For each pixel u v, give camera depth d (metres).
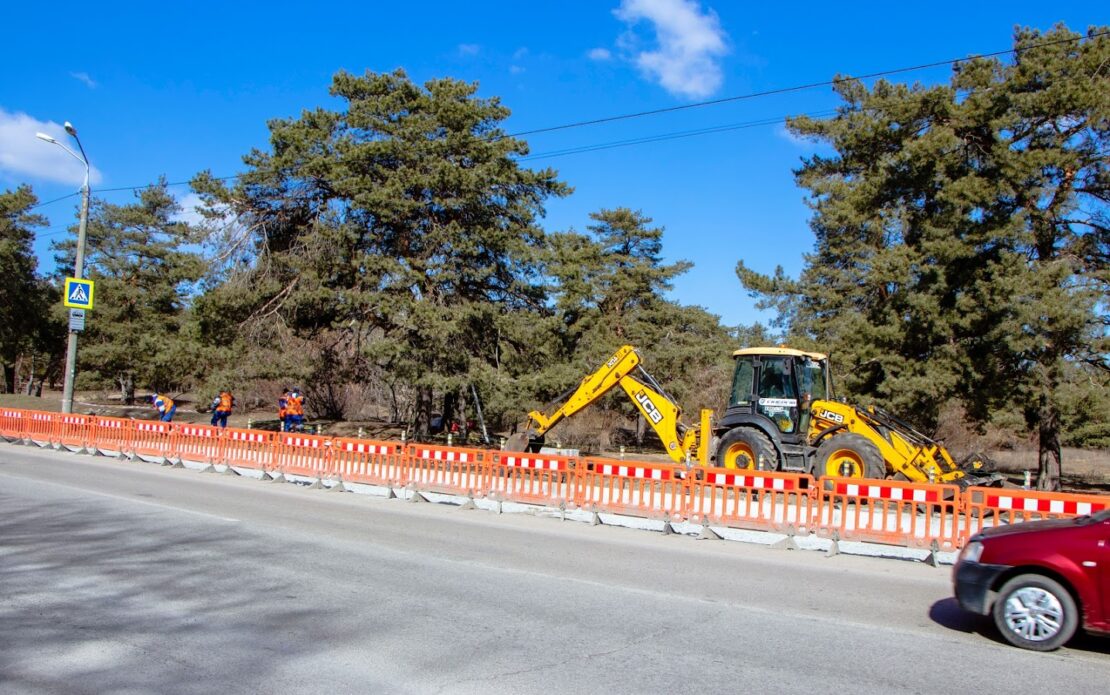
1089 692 5.71
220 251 29.16
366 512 14.17
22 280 46.44
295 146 28.44
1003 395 22.84
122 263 51.47
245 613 7.13
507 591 8.34
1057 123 22.62
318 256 28.94
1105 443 38.53
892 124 24.77
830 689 5.62
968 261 23.02
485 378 28.75
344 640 6.41
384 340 27.62
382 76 29.97
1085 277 22.80
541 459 14.69
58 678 5.40
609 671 5.85
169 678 5.45
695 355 39.06
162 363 30.23
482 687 5.43
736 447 17.50
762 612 7.88
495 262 30.97
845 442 16.69
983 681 5.91
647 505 13.46
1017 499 10.80
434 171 27.98
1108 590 6.52
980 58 23.75
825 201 28.69
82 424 23.97
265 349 29.38
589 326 36.22
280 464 18.88
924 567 10.93
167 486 16.47
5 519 11.73
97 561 9.10
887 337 23.55
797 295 31.02
